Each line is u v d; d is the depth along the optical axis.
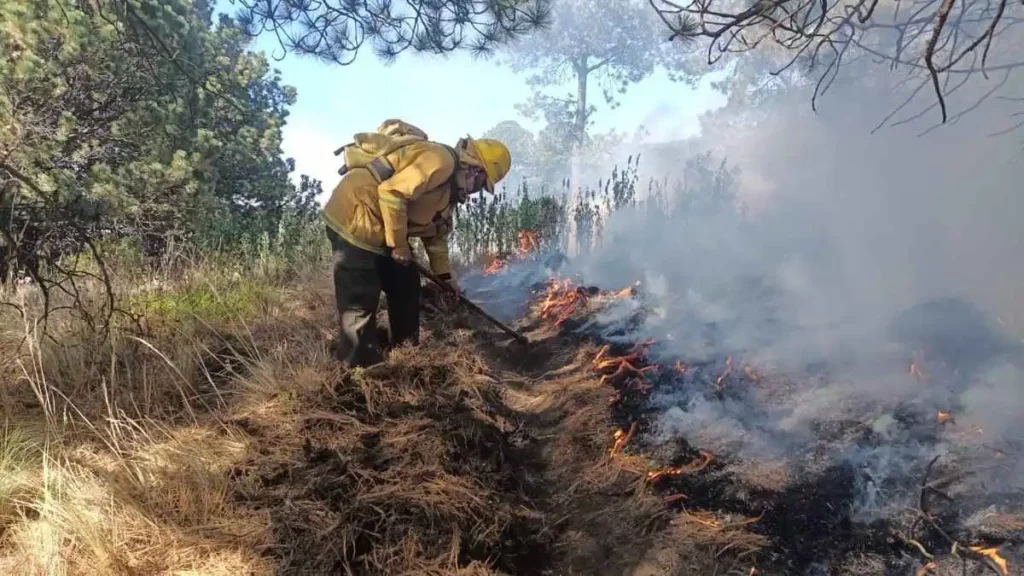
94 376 3.59
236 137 10.67
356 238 3.36
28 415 3.19
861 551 2.49
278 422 3.19
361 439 2.99
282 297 5.08
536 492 2.92
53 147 7.50
